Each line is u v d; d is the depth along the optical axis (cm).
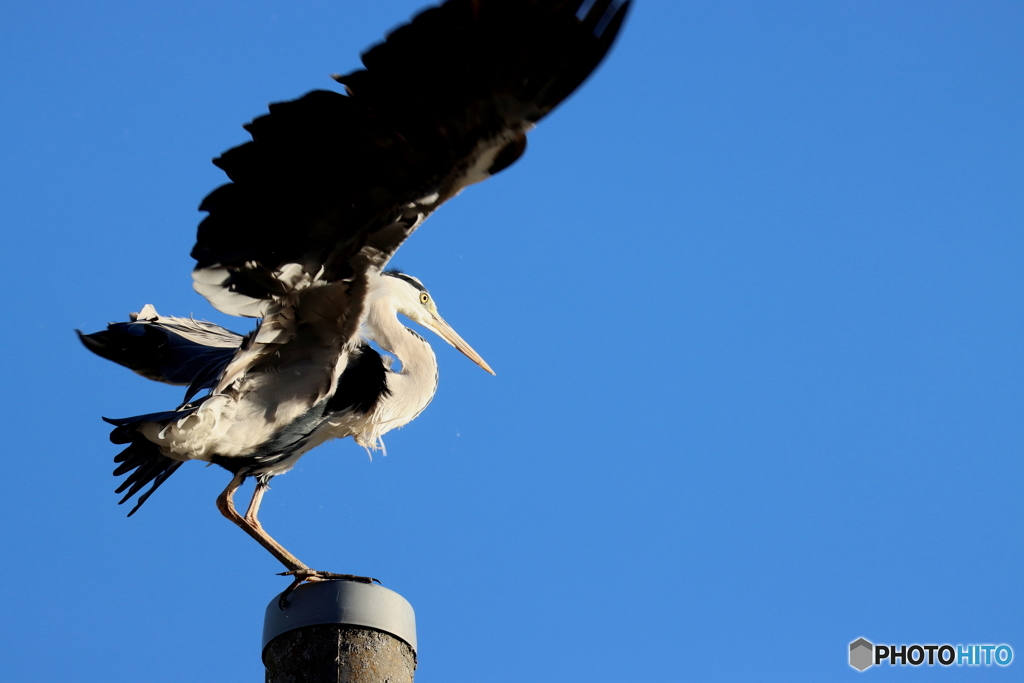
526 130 753
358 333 984
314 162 760
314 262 835
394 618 736
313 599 732
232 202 772
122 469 928
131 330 1109
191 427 896
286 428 934
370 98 723
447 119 746
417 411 1032
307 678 705
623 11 721
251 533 931
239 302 847
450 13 700
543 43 728
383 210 800
